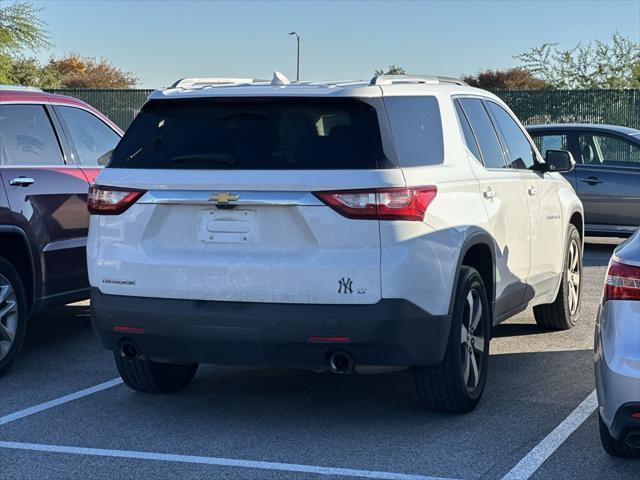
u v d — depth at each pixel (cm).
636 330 429
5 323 682
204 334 518
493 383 650
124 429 561
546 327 819
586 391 629
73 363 728
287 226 507
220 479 477
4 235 689
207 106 545
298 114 527
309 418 578
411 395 627
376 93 530
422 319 512
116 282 540
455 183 557
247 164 517
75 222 749
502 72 6950
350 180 499
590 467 486
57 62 8362
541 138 1395
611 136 1359
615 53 4325
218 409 600
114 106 3384
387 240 498
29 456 514
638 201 1328
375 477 476
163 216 532
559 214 761
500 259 620
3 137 704
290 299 505
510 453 508
